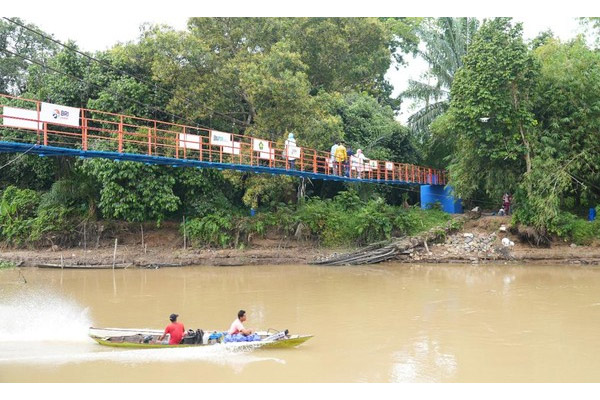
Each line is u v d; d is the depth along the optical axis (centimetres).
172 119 3197
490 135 2820
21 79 3875
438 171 3744
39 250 3058
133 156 2078
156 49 3052
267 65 3030
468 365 1117
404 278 2366
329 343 1297
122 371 1070
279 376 1041
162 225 3209
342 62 3959
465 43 3950
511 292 1964
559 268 2566
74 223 3152
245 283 2277
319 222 3117
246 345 1220
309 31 3662
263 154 2797
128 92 3072
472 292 1978
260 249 3052
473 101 2792
